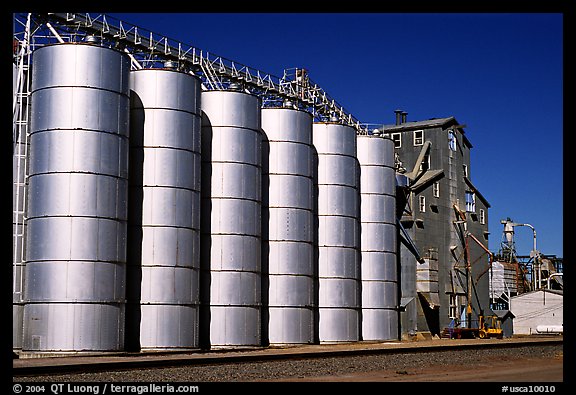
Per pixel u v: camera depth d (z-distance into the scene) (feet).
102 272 132.87
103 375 87.71
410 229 237.25
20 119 140.77
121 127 138.82
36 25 149.89
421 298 232.94
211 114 162.71
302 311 176.45
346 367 104.63
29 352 129.49
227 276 158.51
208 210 160.04
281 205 176.65
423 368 106.52
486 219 280.31
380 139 215.10
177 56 180.04
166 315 143.23
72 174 131.85
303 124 182.50
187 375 89.45
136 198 144.77
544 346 167.63
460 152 268.62
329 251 190.39
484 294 270.26
